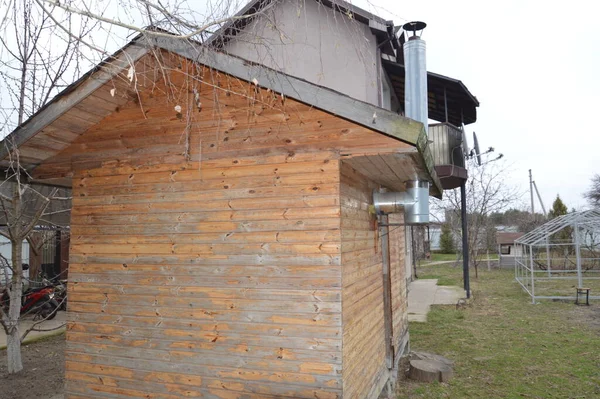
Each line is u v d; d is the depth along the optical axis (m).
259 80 3.70
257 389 3.89
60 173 4.80
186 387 4.11
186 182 4.30
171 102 4.36
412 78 7.20
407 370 7.11
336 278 3.76
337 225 3.80
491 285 17.55
